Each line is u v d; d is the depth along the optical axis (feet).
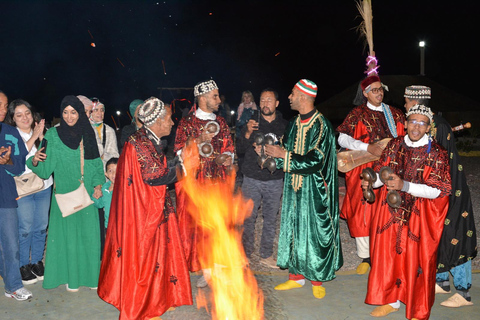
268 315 13.97
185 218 16.17
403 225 13.14
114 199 13.16
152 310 13.12
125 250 12.80
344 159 16.99
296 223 15.03
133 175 12.81
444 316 13.78
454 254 13.89
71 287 15.51
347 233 22.29
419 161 12.84
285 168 14.48
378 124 16.89
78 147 15.07
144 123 12.98
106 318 14.03
